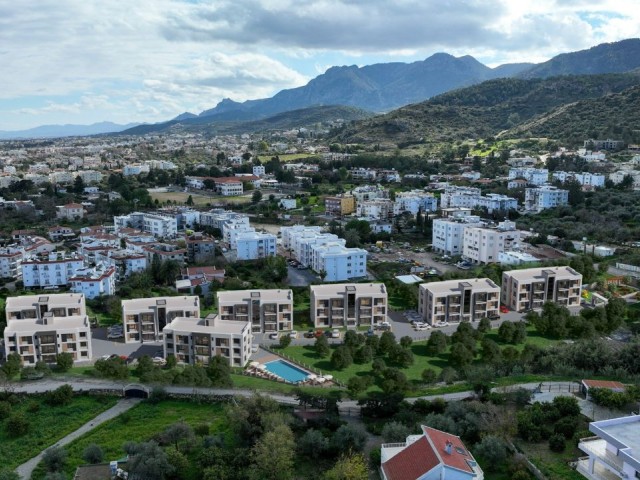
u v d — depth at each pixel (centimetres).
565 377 14125
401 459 9619
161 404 13600
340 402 13400
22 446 12106
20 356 15975
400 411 12338
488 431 11056
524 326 17675
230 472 10456
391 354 16012
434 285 19400
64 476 10606
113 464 10775
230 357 15988
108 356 16700
